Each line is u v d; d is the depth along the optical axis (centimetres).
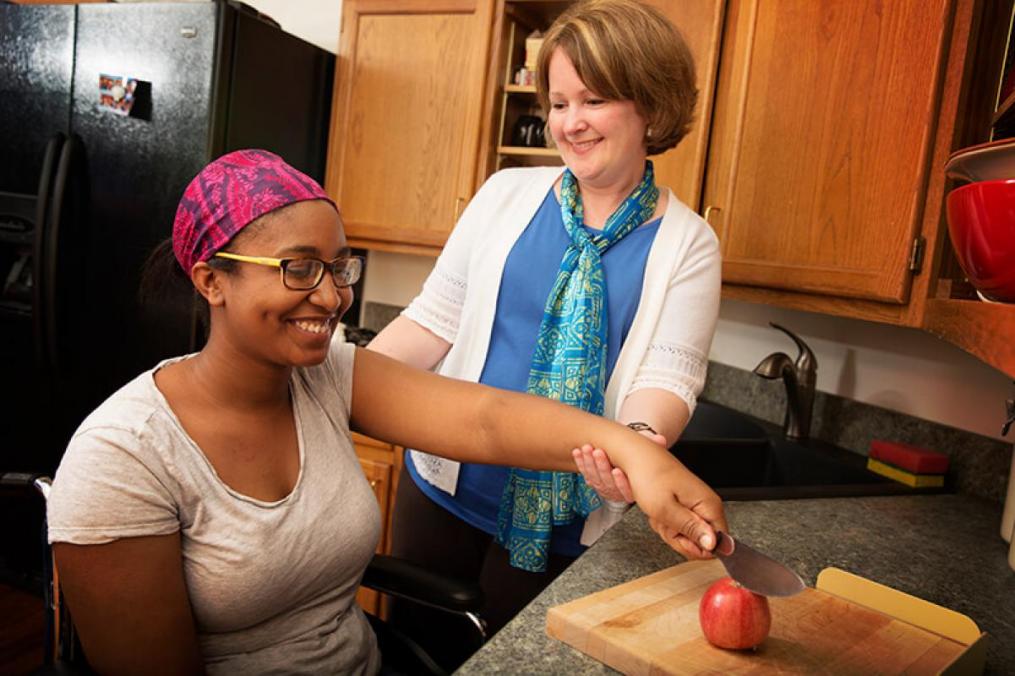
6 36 240
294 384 100
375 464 218
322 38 276
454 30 226
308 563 94
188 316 218
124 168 226
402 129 237
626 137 119
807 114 158
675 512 85
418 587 113
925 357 172
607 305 126
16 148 240
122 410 86
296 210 84
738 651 74
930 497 152
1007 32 133
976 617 94
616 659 73
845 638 79
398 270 277
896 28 142
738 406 218
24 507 245
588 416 100
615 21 111
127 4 223
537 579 129
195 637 90
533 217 133
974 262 81
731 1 174
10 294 242
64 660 92
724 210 176
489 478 131
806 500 138
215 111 214
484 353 132
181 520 88
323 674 98
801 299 162
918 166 138
